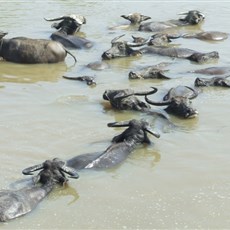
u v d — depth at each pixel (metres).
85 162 13.10
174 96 17.75
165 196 11.84
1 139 14.68
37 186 12.06
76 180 12.53
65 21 29.02
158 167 13.29
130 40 27.52
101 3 38.97
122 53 24.48
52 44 23.58
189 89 18.75
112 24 31.80
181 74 21.69
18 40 23.98
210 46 26.58
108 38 28.25
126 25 31.56
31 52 23.44
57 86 19.89
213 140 14.90
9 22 31.48
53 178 12.28
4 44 24.06
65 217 11.00
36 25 30.81
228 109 17.42
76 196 11.85
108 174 12.84
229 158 13.74
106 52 24.00
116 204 11.51
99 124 16.08
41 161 13.41
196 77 21.23
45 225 10.70
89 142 14.72
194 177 12.75
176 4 38.75
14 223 10.72
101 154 13.46
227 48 26.19
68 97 18.53
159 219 10.94
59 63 23.61
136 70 21.62
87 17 33.66
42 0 39.59
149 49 25.42
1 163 13.25
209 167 13.26
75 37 27.11
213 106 17.73
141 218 10.97
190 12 31.92
